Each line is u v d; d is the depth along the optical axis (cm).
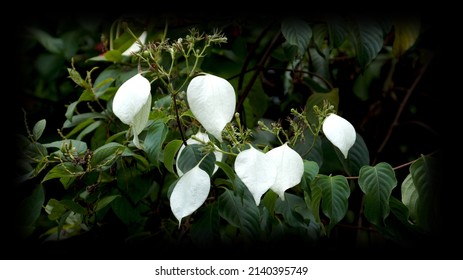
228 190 116
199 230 116
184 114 113
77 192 124
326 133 108
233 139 110
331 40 130
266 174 104
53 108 151
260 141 138
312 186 112
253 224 114
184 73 133
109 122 131
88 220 126
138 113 105
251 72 151
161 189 131
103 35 145
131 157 125
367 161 121
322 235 120
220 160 113
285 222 120
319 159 123
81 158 117
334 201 111
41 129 121
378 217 111
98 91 133
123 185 126
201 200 104
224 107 103
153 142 109
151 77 131
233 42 145
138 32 140
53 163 123
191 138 112
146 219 135
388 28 131
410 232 114
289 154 106
